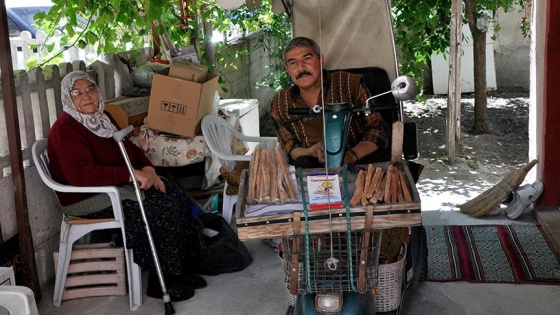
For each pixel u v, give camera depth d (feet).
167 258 13.03
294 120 11.03
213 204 17.56
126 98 16.99
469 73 33.86
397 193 9.25
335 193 8.96
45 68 14.58
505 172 21.48
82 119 13.14
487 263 14.12
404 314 12.07
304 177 9.95
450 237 15.69
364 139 12.03
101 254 13.24
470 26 25.38
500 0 26.30
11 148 12.44
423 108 31.30
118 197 12.74
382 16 14.17
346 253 9.02
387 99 13.74
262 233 8.63
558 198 16.62
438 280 13.42
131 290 12.91
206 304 12.91
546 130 16.40
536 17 17.60
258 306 12.76
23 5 35.50
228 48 26.27
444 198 18.89
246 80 29.78
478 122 26.22
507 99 32.65
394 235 10.57
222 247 14.08
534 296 12.67
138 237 12.85
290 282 8.96
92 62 18.08
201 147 16.08
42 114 14.34
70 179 12.88
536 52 17.56
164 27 19.86
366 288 9.04
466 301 12.57
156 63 18.66
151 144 15.98
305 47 12.06
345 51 14.57
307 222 8.59
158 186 13.56
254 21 28.43
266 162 9.38
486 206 17.02
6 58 12.13
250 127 21.09
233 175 15.99
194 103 15.58
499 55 35.06
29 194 13.56
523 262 14.08
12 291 9.30
